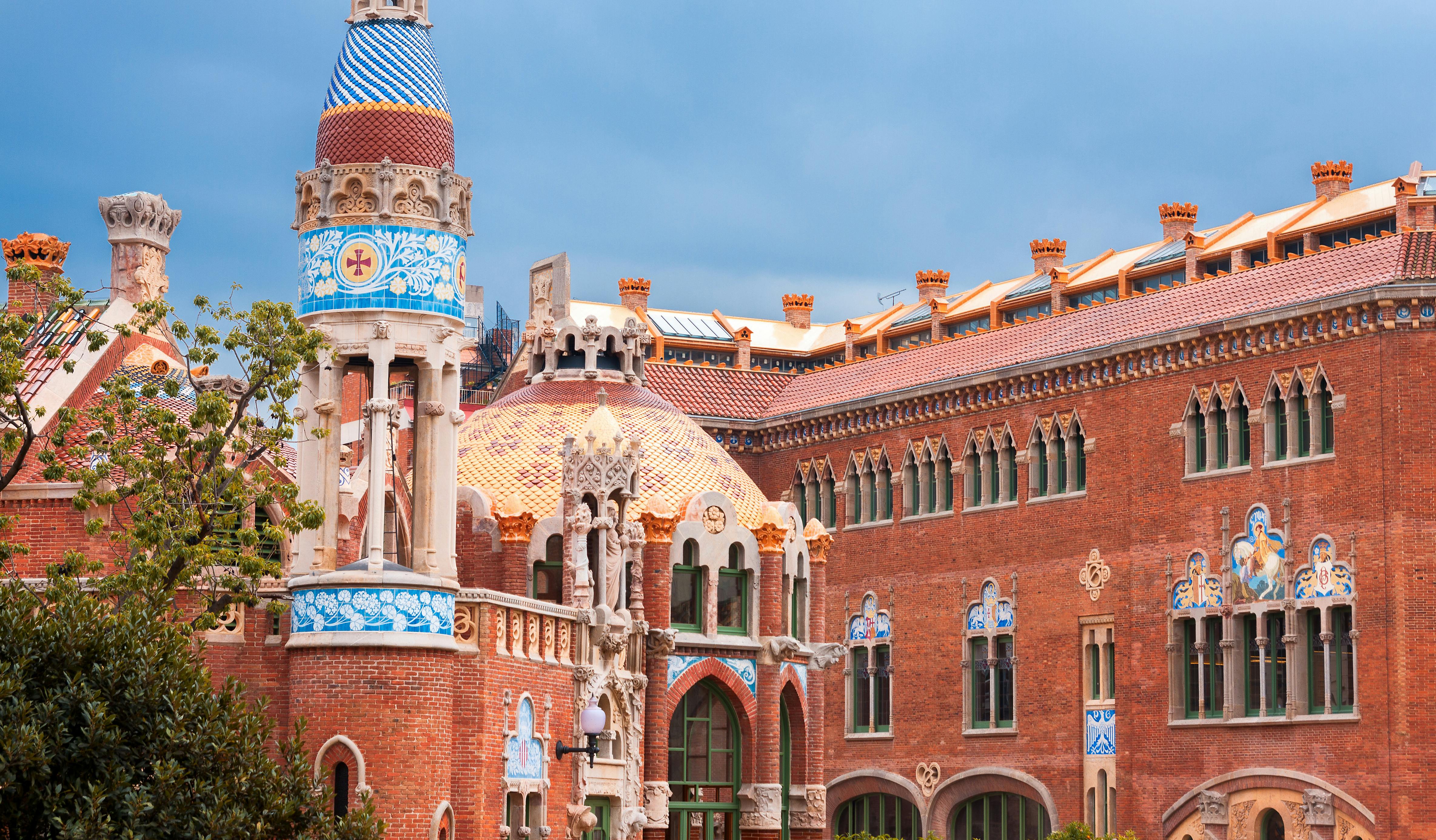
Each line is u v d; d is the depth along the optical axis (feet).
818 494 244.01
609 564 148.46
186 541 117.50
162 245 169.48
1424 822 169.68
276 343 118.73
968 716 219.61
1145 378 200.23
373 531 117.39
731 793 175.11
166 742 92.02
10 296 169.99
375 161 123.44
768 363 262.06
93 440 119.85
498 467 171.63
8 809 86.69
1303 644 181.37
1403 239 177.78
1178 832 191.93
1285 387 184.85
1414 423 173.47
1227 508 189.47
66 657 92.53
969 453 223.10
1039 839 210.79
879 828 232.53
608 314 255.29
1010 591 215.51
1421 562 172.35
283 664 117.80
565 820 137.69
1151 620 197.06
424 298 123.34
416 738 114.21
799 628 186.91
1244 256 201.36
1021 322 224.33
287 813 95.40
